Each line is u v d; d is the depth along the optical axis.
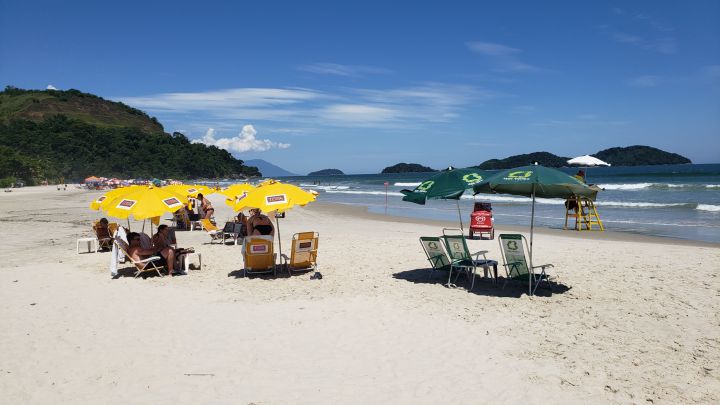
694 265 10.27
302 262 10.02
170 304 7.84
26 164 82.44
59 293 8.54
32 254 12.55
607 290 8.40
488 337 6.24
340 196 46.19
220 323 6.88
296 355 5.71
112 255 9.82
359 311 7.40
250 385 4.92
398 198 42.03
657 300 7.72
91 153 141.38
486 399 4.59
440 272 10.11
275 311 7.43
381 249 13.09
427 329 6.58
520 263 8.39
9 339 6.25
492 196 39.81
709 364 5.33
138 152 157.50
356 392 4.75
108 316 7.21
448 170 8.88
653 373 5.12
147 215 9.44
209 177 178.25
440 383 4.95
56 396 4.68
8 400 4.60
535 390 4.76
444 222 21.52
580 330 6.45
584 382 4.93
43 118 169.62
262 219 10.39
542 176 7.64
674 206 26.14
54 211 26.11
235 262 11.35
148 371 5.26
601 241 14.65
